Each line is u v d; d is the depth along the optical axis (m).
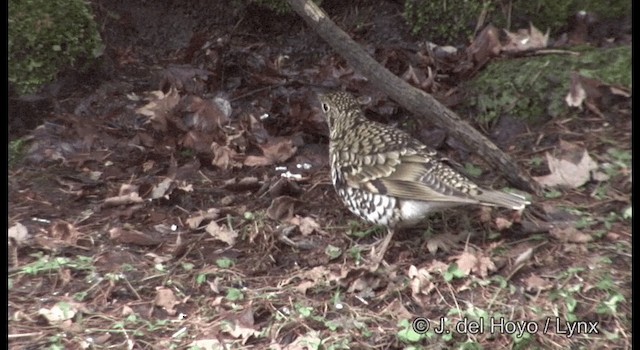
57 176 10.75
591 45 12.73
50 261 9.15
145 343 8.16
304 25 13.62
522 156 11.12
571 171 10.55
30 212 10.08
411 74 12.45
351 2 13.80
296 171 10.98
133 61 12.93
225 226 9.80
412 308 8.62
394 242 9.58
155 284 8.95
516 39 12.79
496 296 8.69
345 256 9.38
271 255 9.41
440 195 8.84
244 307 8.60
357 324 8.34
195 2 13.51
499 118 11.82
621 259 9.20
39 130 11.44
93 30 12.14
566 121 11.61
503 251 9.34
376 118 11.89
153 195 10.32
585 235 9.49
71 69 12.12
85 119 11.64
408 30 13.52
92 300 8.72
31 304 8.63
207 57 13.04
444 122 10.48
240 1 13.54
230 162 10.98
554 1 13.10
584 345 8.22
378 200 9.21
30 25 11.66
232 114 12.01
